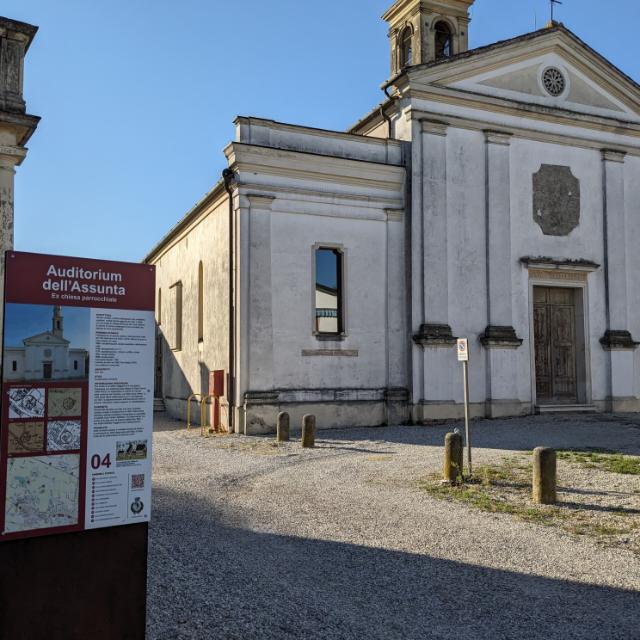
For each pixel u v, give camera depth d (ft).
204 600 18.80
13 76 37.50
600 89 75.05
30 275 13.53
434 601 19.33
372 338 63.93
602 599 19.47
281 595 19.48
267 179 60.75
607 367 72.64
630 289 74.84
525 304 69.26
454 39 79.20
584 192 73.31
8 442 13.09
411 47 79.66
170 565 21.93
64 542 13.62
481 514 29.32
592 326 72.43
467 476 36.55
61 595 13.55
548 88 72.43
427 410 63.31
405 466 41.09
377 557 23.38
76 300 13.94
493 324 67.10
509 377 67.05
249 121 60.64
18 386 13.24
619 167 74.84
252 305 59.36
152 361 14.71
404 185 65.82
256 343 59.26
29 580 13.28
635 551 23.91
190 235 79.15
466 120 67.92
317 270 63.05
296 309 61.21
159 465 44.24
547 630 17.35
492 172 68.49
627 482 34.68
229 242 61.52
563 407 69.77
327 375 61.93
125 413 14.32
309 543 25.11
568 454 43.75
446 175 66.74
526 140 70.90
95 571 13.87
